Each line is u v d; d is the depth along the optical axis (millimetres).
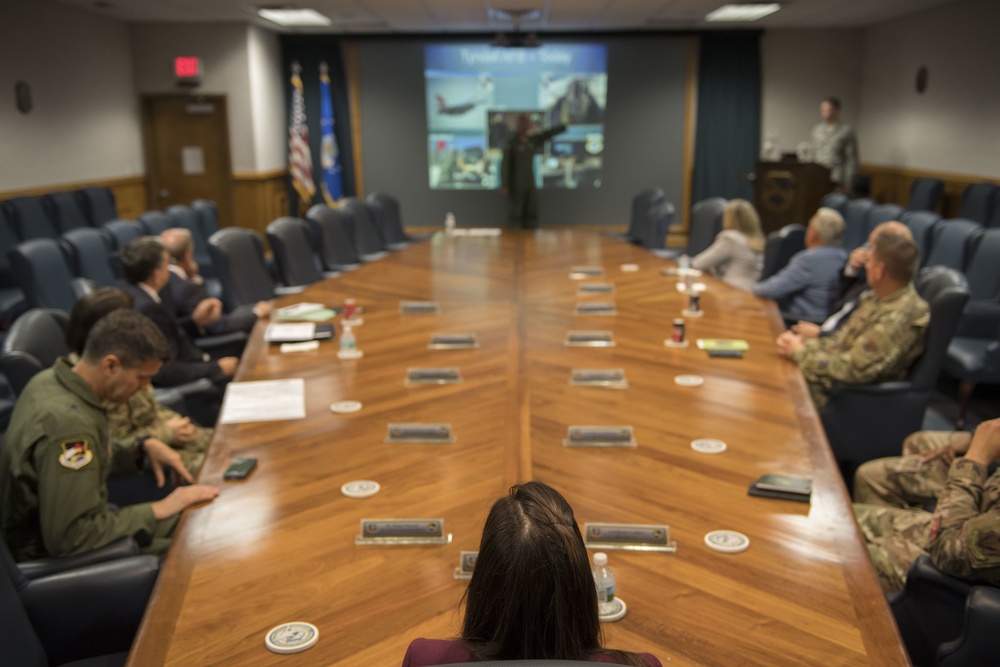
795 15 9641
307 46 10922
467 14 9188
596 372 3080
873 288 3512
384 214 7801
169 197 10312
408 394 2959
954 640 1854
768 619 1626
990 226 7395
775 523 2014
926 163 9352
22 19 7770
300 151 10648
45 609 1788
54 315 3025
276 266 6004
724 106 11039
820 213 4859
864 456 3432
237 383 3053
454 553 1880
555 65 10992
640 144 11211
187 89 9992
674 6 8734
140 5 8461
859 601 1689
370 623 1620
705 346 3537
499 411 2781
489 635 986
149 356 2166
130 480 2686
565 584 970
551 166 11258
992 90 7934
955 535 1870
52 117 8289
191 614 1656
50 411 2033
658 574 1793
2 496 2045
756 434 2574
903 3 8734
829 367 3348
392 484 2234
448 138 11195
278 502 2139
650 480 2248
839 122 10594
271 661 1508
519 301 4508
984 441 2033
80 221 7820
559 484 2225
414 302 4457
